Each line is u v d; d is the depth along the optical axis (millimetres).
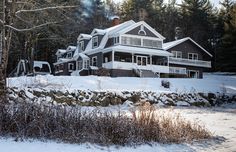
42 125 8141
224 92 28047
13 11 14023
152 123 9078
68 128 8281
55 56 59500
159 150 8234
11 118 8258
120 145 8297
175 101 22250
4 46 14023
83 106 17328
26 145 7484
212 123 13273
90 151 7547
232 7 69250
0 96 12992
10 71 53938
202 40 73688
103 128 8469
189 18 75562
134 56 44906
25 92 16375
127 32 44500
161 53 45125
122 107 18359
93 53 46031
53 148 7461
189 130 9906
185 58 53562
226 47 61156
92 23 54344
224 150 8508
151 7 78188
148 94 21094
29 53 40969
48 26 17984
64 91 17812
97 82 25453
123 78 29844
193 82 33562
